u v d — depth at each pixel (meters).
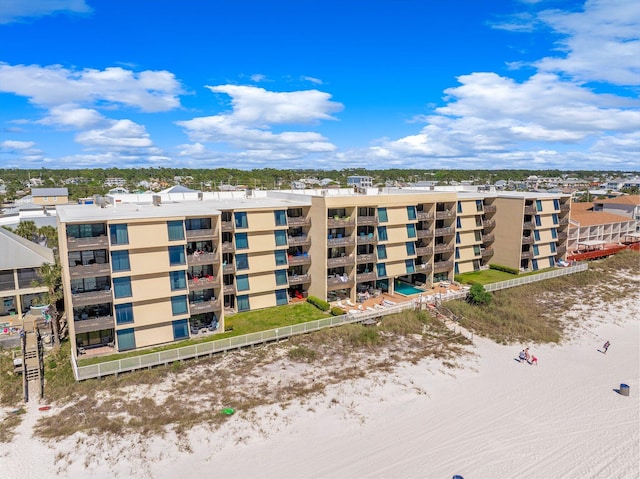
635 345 51.88
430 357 46.22
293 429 33.38
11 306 51.12
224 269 53.00
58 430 32.34
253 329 50.09
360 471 28.94
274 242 56.09
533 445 32.16
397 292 66.31
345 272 61.84
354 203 58.69
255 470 28.98
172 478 28.17
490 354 47.91
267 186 153.88
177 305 46.22
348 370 42.66
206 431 32.75
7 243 49.69
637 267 83.12
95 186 189.25
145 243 43.78
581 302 65.81
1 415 34.31
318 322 50.50
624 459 30.70
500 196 78.75
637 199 104.06
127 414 34.53
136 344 44.41
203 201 62.56
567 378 43.06
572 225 89.69
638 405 38.09
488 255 80.44
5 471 28.27
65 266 43.03
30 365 40.62
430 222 68.06
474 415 35.84
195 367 42.44
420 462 29.89
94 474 28.34
